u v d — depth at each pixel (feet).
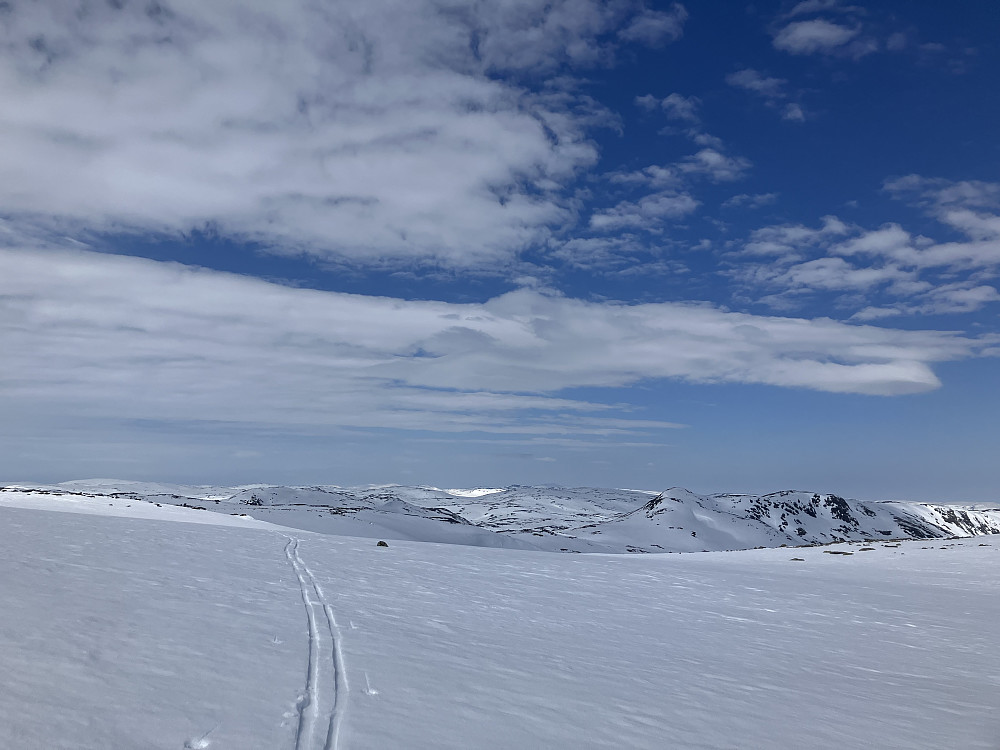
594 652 40.32
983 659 50.26
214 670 25.91
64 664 24.20
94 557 53.62
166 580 46.16
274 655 29.32
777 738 27.50
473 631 42.01
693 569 109.40
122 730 19.08
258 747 19.13
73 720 19.25
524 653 37.35
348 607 44.37
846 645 52.16
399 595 53.01
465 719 24.36
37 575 42.32
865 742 28.40
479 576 73.26
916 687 40.06
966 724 32.71
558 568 92.58
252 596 43.70
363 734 21.33
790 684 37.73
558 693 29.71
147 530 85.05
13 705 19.70
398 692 26.32
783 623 60.54
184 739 19.07
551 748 22.84
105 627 30.40
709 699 32.32
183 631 31.42
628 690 32.07
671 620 56.80
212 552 67.36
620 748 23.86
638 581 83.92
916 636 58.23
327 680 26.71
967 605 78.38
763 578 97.35
